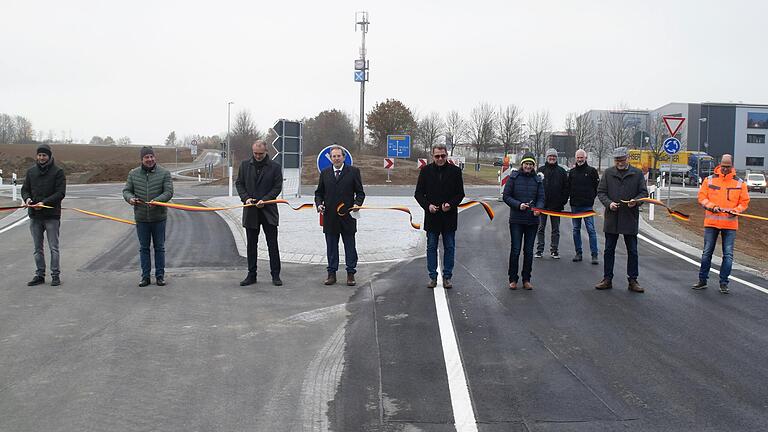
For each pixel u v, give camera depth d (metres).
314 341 6.71
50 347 6.45
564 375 5.70
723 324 7.38
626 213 9.08
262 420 4.74
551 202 12.01
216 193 34.38
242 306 8.20
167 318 7.59
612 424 4.68
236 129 70.94
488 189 40.78
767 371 5.83
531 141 68.00
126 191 9.34
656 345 6.58
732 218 9.10
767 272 10.98
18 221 18.83
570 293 8.98
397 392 5.30
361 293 8.93
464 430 4.57
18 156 70.88
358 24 55.16
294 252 12.25
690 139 83.25
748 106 83.38
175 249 12.95
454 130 66.75
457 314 7.75
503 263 11.48
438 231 9.20
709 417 4.82
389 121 65.38
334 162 9.50
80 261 11.57
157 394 5.25
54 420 4.72
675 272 10.76
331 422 4.71
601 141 69.31
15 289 9.13
